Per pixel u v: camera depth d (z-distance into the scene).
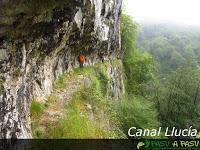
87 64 25.61
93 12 18.06
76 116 14.35
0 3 8.26
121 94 37.00
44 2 9.49
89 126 14.65
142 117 22.12
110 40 30.95
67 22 12.58
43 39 12.23
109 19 28.12
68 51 19.56
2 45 9.18
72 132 12.74
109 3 25.67
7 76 9.35
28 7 9.05
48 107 14.06
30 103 12.59
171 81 37.38
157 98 36.66
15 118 9.54
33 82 13.38
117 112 20.72
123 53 47.97
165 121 34.66
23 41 10.29
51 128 12.29
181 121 35.16
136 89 46.78
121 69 41.38
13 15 8.83
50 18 10.66
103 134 15.53
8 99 9.15
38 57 13.13
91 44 23.53
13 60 9.72
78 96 17.56
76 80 19.89
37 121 12.45
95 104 18.64
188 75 37.22
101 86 26.36
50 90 15.76
